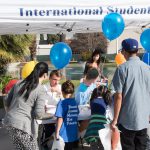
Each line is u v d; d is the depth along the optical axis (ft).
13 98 16.78
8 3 20.92
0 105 31.81
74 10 21.58
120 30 22.02
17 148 16.65
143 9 22.39
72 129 19.36
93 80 22.72
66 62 24.71
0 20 21.01
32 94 16.35
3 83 45.01
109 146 17.03
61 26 29.30
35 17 21.20
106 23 21.77
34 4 21.11
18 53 50.65
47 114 20.02
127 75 16.33
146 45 24.79
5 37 48.14
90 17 21.86
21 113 16.34
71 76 83.25
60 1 21.38
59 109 19.07
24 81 16.78
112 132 16.79
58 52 24.35
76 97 22.44
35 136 16.70
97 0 21.88
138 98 16.31
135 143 17.01
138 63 16.58
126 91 16.37
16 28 29.12
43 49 125.70
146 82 16.56
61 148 18.86
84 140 21.75
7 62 50.47
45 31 33.19
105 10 21.98
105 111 19.76
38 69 16.66
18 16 21.04
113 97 17.70
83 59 104.68
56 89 22.54
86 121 20.77
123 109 16.53
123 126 16.60
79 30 34.14
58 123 19.01
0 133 26.68
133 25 30.48
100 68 27.22
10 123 16.33
